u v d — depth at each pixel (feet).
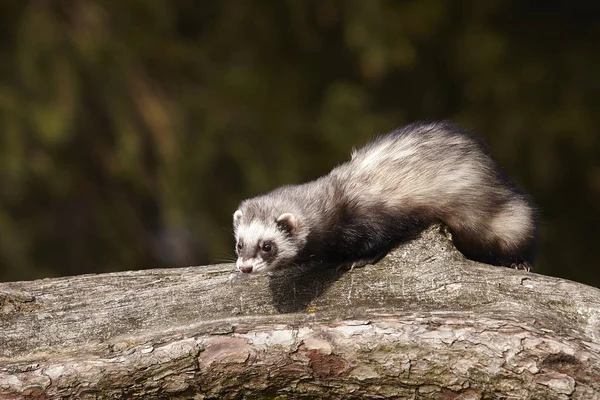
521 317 24.43
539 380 22.98
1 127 51.01
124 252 58.03
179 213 54.19
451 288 26.27
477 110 58.44
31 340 26.04
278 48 59.57
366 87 60.18
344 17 57.16
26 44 51.70
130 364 24.29
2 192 53.88
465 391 23.48
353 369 23.99
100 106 54.65
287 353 24.11
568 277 59.36
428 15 57.77
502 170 30.89
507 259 30.14
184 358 24.21
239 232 29.30
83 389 24.18
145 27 54.75
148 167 55.93
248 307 27.02
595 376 22.95
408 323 24.22
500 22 60.59
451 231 29.66
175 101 55.47
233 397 24.62
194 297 27.25
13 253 54.34
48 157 53.36
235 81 56.29
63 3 53.26
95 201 57.41
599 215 60.29
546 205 60.18
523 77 58.08
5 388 24.06
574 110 57.16
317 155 56.90
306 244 29.17
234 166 56.95
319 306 26.78
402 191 29.32
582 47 59.72
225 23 57.77
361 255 29.22
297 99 59.00
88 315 26.66
